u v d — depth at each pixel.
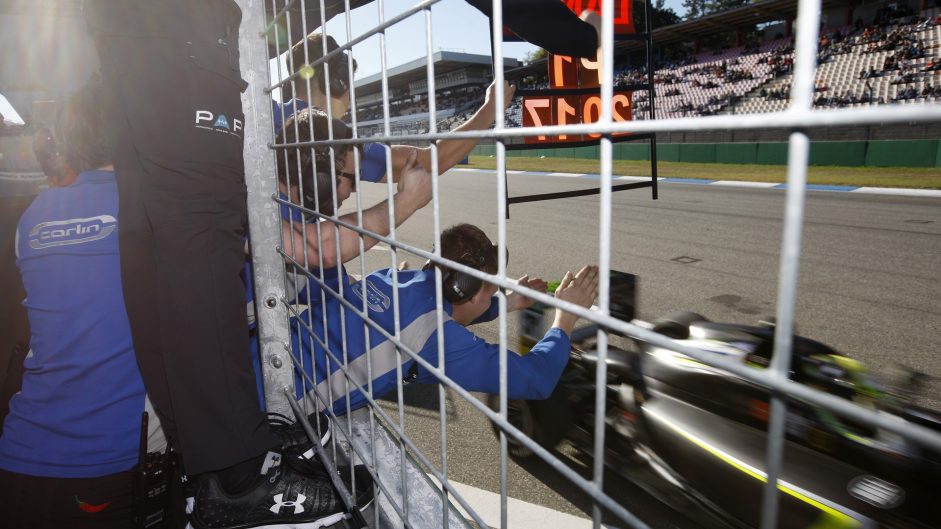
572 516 2.54
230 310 1.03
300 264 1.40
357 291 1.50
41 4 2.73
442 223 11.31
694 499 2.33
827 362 2.23
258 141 1.38
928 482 1.76
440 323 0.78
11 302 2.31
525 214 12.07
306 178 1.31
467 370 1.42
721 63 32.66
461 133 0.65
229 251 1.04
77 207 1.14
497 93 0.59
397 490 1.16
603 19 0.44
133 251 1.01
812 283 6.31
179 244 0.97
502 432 0.67
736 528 2.19
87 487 1.16
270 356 1.46
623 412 2.65
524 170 24.19
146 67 0.93
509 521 2.52
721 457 2.21
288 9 1.17
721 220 10.33
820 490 1.93
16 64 2.86
